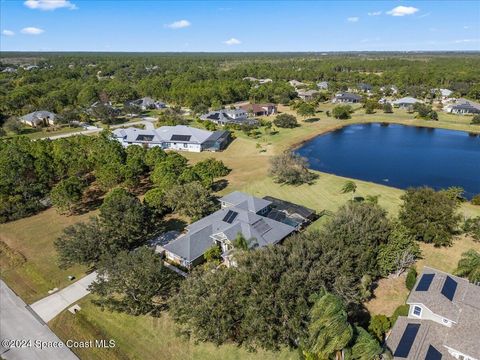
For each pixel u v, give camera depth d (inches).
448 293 1343.5
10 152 2928.2
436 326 1256.8
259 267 1368.1
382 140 4483.3
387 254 1622.8
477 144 4220.0
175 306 1411.2
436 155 3843.5
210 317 1310.3
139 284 1450.5
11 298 1659.7
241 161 3597.4
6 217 2407.7
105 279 1640.0
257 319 1241.4
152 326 1455.5
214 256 1820.9
